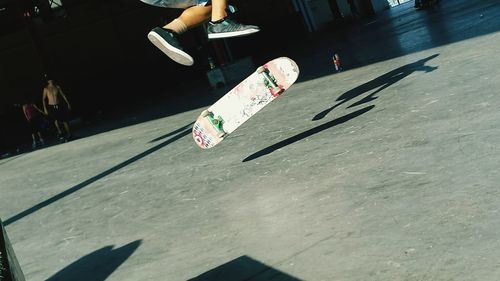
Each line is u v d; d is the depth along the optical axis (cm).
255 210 378
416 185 322
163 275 316
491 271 210
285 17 2884
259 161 509
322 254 274
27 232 542
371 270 241
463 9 1305
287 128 612
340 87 761
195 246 348
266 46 2834
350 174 383
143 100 2270
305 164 446
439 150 368
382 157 395
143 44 2527
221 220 382
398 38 1188
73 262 398
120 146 974
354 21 2888
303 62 1445
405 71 699
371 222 292
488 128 377
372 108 556
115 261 369
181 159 654
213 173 529
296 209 353
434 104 488
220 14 369
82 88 2467
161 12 2181
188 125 945
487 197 275
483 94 463
